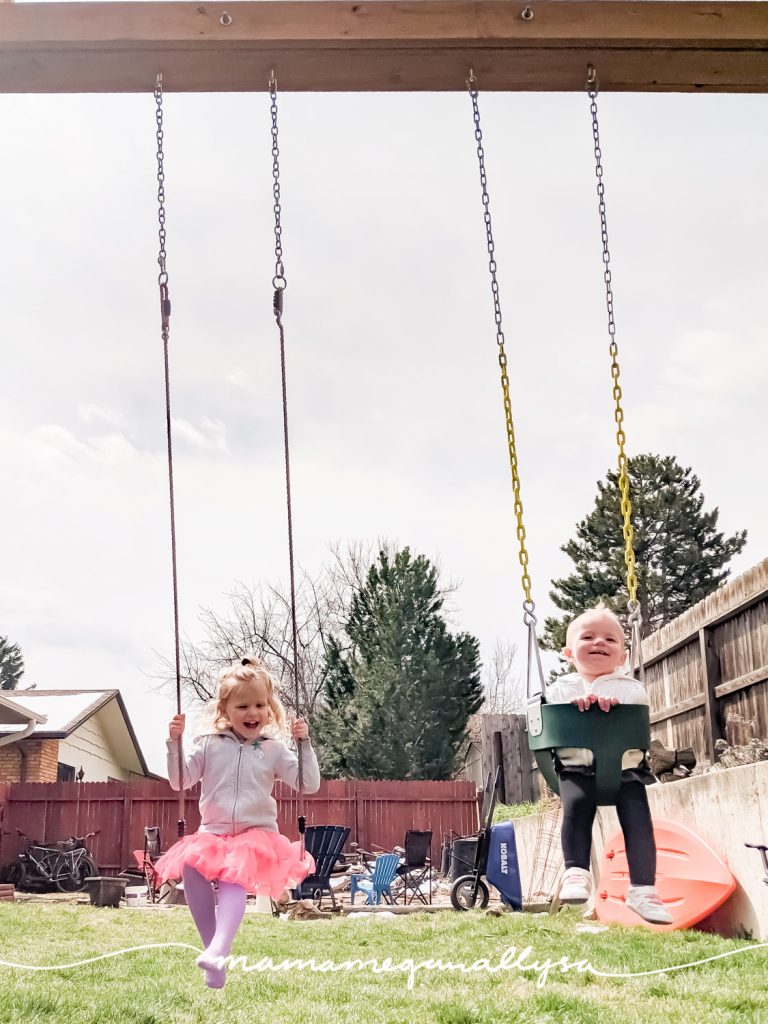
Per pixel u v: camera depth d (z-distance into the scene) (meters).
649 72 5.04
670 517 30.67
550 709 4.08
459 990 4.78
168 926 9.16
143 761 28.98
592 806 4.08
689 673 10.13
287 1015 4.17
